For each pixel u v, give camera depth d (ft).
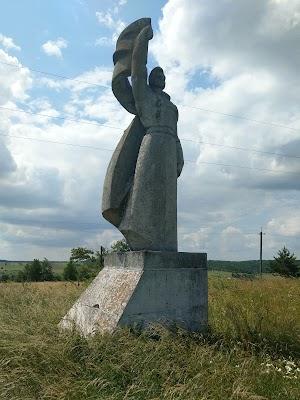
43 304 30.71
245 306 30.25
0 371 15.47
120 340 17.65
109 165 25.39
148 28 24.67
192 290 22.58
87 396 14.15
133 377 15.46
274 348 20.47
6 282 48.93
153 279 21.43
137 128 25.45
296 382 16.16
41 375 15.60
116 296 21.47
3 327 19.56
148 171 23.52
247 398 13.73
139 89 24.30
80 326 21.71
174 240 23.76
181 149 25.88
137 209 23.17
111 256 24.71
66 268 89.61
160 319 21.15
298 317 27.02
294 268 119.75
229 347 19.83
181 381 15.20
